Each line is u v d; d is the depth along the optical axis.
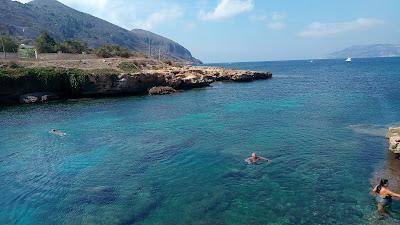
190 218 15.02
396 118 34.56
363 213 15.08
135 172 20.64
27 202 17.06
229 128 31.42
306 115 37.22
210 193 17.50
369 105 42.88
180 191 17.81
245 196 17.05
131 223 14.77
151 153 24.22
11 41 81.56
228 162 22.06
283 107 42.91
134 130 31.27
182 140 27.47
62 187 18.72
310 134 28.84
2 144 27.41
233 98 51.66
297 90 61.75
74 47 98.19
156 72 61.84
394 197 16.44
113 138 28.47
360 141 26.38
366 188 17.67
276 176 19.55
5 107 46.41
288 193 17.25
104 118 37.16
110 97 54.94
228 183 18.72
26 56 67.81
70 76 54.03
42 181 19.62
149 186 18.55
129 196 17.38
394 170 20.12
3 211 16.20
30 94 50.78
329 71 130.12
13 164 22.61
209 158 22.92
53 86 53.28
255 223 14.48
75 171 21.08
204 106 44.41
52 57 70.25
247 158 22.62
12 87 50.00
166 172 20.55
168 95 56.19
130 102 48.97
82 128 32.44
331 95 53.78
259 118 35.97
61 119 36.97
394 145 22.72
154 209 15.93
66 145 26.70
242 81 81.12
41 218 15.47
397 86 64.62
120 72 58.75
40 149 25.81
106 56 84.19
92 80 54.81
